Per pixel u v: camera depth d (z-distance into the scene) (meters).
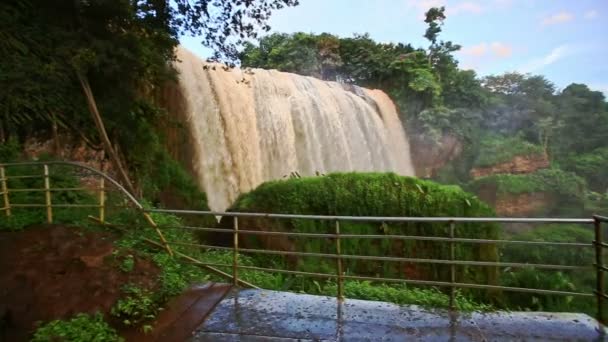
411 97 32.00
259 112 17.56
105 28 9.31
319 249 7.76
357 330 3.91
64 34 8.88
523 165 32.72
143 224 6.43
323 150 20.73
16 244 5.50
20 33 8.56
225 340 3.76
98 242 5.39
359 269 7.74
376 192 8.12
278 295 4.82
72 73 9.02
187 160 13.15
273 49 33.91
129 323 4.03
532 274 8.34
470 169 33.12
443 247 7.82
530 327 3.92
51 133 9.18
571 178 31.62
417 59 33.38
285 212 8.00
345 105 23.30
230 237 8.27
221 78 15.82
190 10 9.57
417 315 4.24
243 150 15.95
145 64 9.74
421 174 31.72
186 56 13.91
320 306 4.49
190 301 4.65
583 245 3.96
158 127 11.92
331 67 33.62
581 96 44.94
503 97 41.62
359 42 34.75
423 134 30.92
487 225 7.92
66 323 3.82
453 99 35.19
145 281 4.70
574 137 42.06
